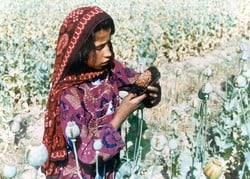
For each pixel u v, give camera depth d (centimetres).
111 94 303
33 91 763
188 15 1368
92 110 289
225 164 467
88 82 292
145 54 946
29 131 653
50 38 1162
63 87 284
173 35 1148
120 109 284
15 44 1045
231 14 1445
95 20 270
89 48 274
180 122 611
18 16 1620
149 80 284
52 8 1825
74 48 274
